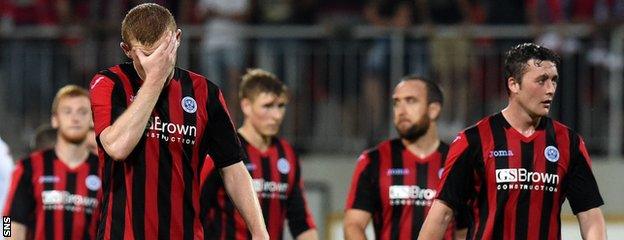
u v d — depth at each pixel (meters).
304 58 31.89
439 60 31.23
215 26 31.92
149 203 12.55
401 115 18.30
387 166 18.42
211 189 17.61
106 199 12.73
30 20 33.28
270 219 19.19
